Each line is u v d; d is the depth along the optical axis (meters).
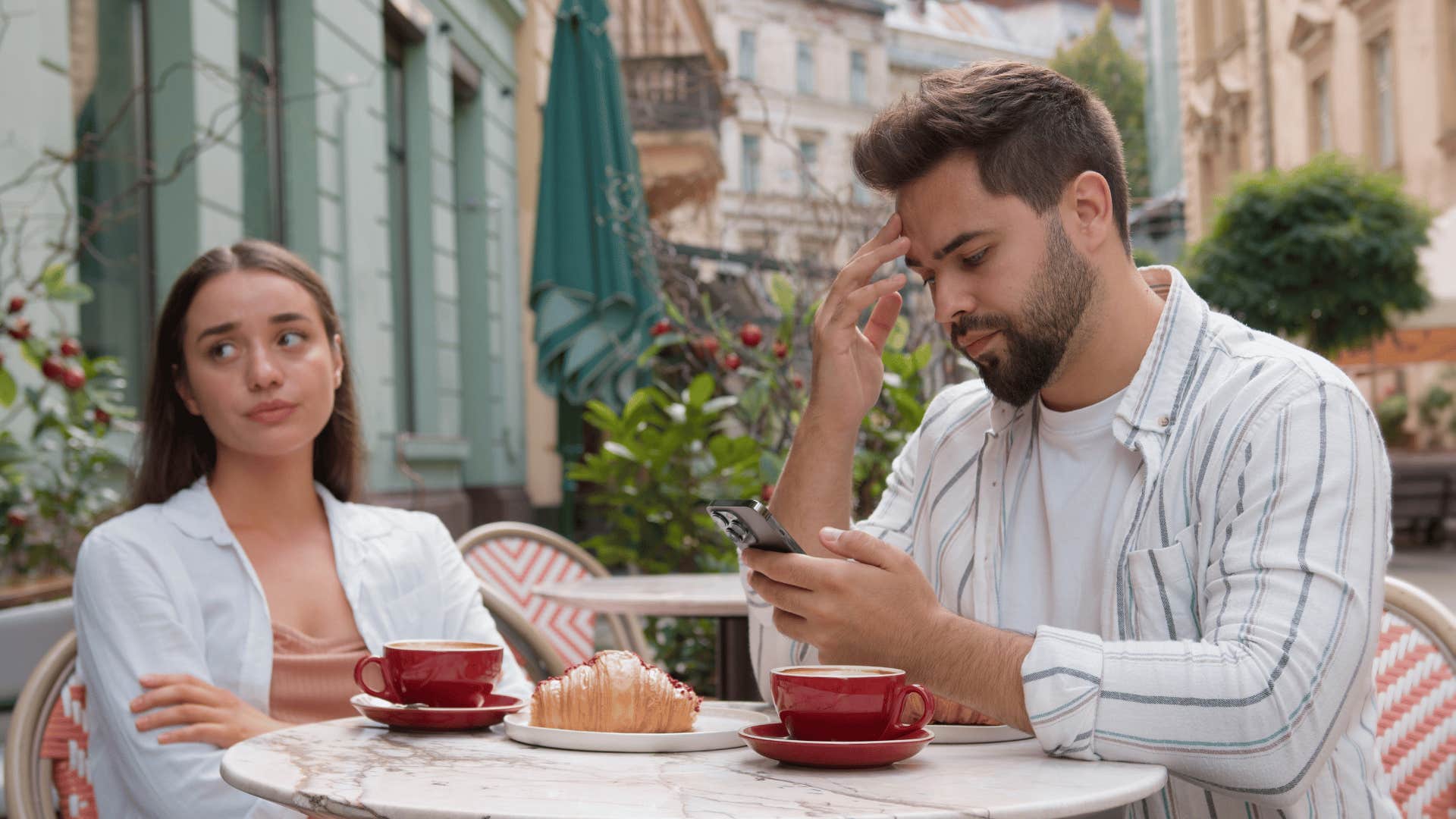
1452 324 17.20
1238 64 27.39
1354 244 16.81
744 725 1.42
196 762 1.73
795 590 1.34
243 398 1.99
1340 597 1.28
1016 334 1.47
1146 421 1.48
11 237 4.21
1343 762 1.40
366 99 7.69
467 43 10.09
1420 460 18.75
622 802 1.04
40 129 4.44
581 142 6.38
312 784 1.11
